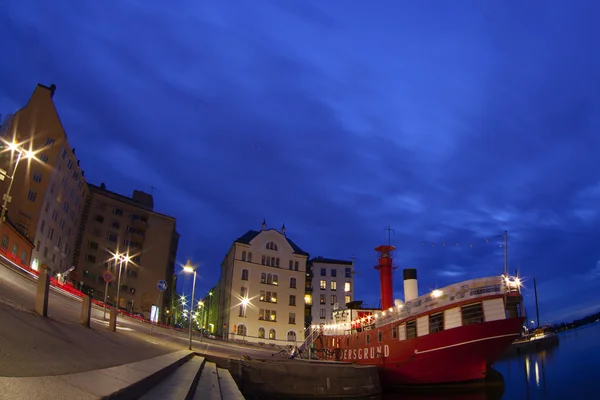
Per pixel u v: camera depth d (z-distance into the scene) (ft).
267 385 95.91
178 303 458.09
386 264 153.28
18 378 22.98
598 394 107.55
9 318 47.88
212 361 95.04
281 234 289.33
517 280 101.76
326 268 318.04
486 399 102.94
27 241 191.31
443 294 107.76
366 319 136.36
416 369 110.83
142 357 53.72
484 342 99.45
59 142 235.20
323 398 98.78
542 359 207.41
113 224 307.37
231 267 275.80
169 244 333.62
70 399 20.75
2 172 103.35
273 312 268.00
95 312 155.43
